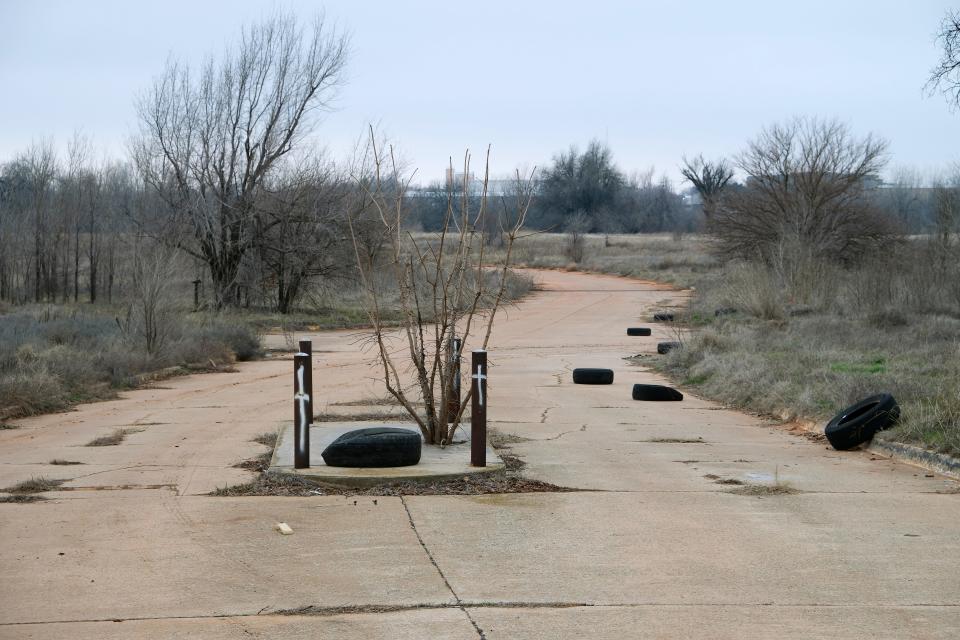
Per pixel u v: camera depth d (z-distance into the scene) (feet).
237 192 193.57
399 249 58.80
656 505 43.60
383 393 86.79
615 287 292.81
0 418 70.85
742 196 254.27
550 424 69.31
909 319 126.62
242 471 50.78
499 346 145.07
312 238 194.90
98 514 41.73
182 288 173.88
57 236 230.48
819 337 112.68
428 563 34.50
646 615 28.94
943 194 203.31
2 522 40.40
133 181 232.32
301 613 29.22
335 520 40.65
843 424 58.44
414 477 47.14
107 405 81.10
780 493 46.11
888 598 30.55
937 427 55.93
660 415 74.64
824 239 223.71
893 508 43.04
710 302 194.18
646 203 612.29
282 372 109.91
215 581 32.37
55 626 28.14
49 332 116.16
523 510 42.57
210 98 190.29
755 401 77.87
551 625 28.07
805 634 27.35
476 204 143.43
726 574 33.12
